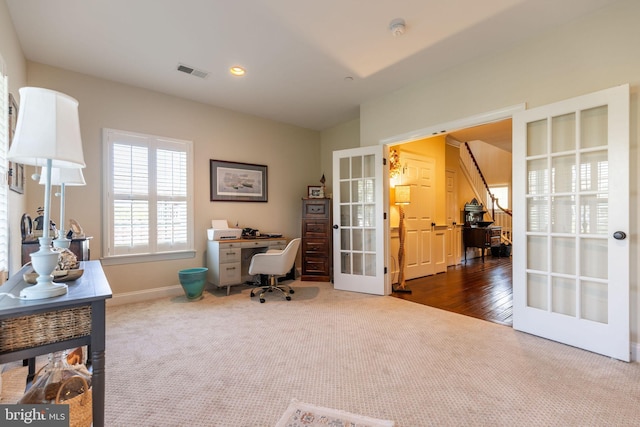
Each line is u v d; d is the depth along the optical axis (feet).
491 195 26.45
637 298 6.88
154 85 11.69
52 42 8.75
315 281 15.29
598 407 5.16
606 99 6.97
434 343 7.81
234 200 14.56
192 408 5.21
